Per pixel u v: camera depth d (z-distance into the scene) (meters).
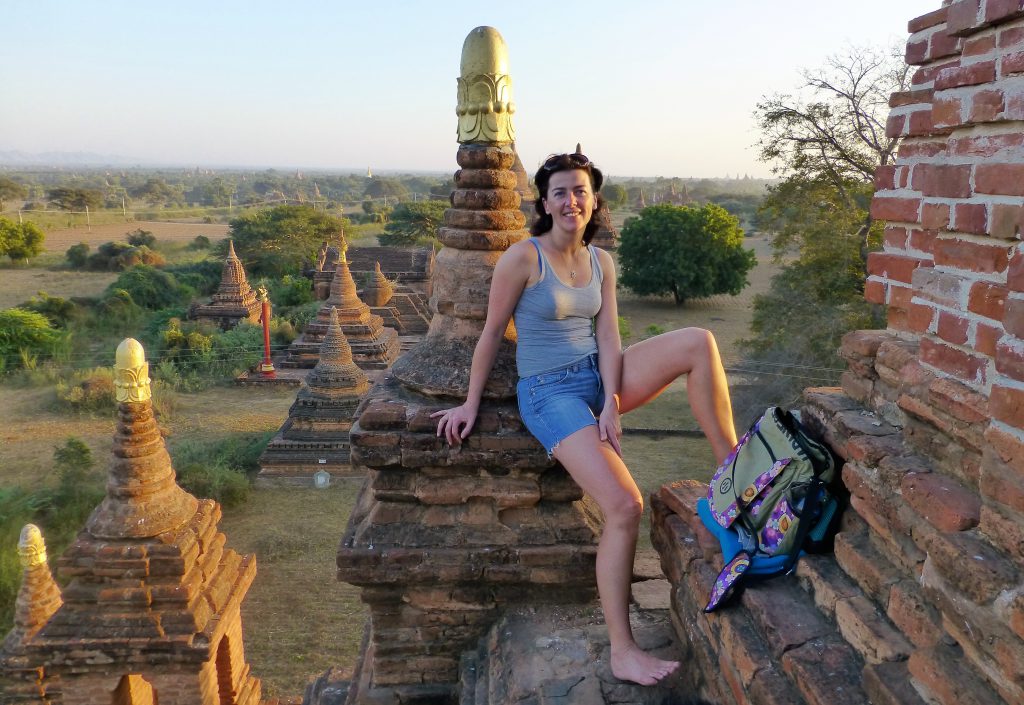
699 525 3.55
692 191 169.88
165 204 161.75
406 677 4.29
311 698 5.93
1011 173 2.24
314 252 59.00
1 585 12.05
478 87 4.19
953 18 2.49
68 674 6.42
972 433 2.34
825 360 21.94
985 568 2.04
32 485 18.05
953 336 2.51
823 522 3.06
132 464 6.60
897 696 2.23
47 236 88.44
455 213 4.29
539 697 3.41
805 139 23.59
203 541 6.89
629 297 51.16
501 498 4.10
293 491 17.52
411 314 35.50
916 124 3.04
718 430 3.64
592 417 3.56
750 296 52.50
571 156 3.53
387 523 4.17
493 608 4.21
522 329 3.72
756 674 2.65
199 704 6.56
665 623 3.96
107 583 6.48
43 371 28.81
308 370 28.77
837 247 22.42
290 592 12.79
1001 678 1.97
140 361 6.54
